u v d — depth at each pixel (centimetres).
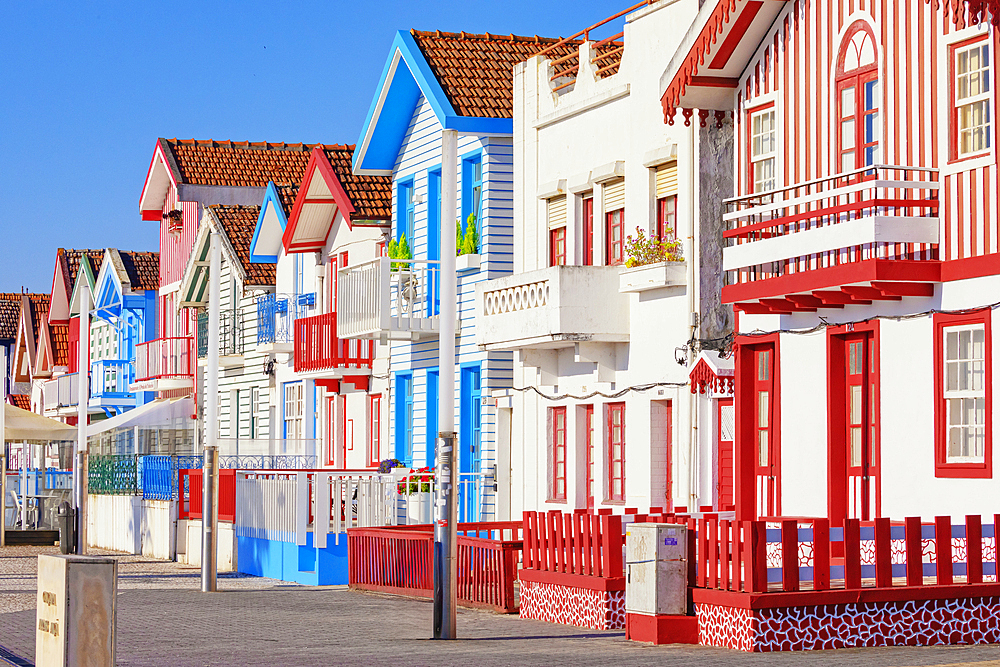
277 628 1836
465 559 2119
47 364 7331
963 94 1823
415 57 3058
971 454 1809
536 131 2852
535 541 1931
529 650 1545
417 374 3278
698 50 2191
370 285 3184
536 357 2766
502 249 2955
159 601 2253
